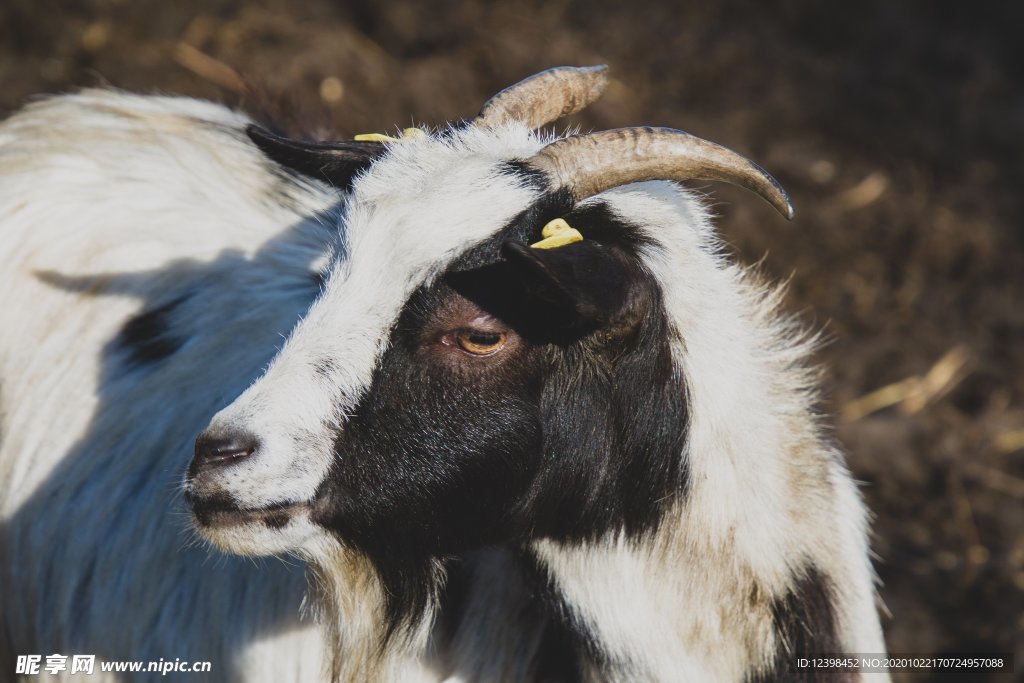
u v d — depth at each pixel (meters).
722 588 5.36
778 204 4.89
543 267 4.38
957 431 10.56
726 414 5.23
